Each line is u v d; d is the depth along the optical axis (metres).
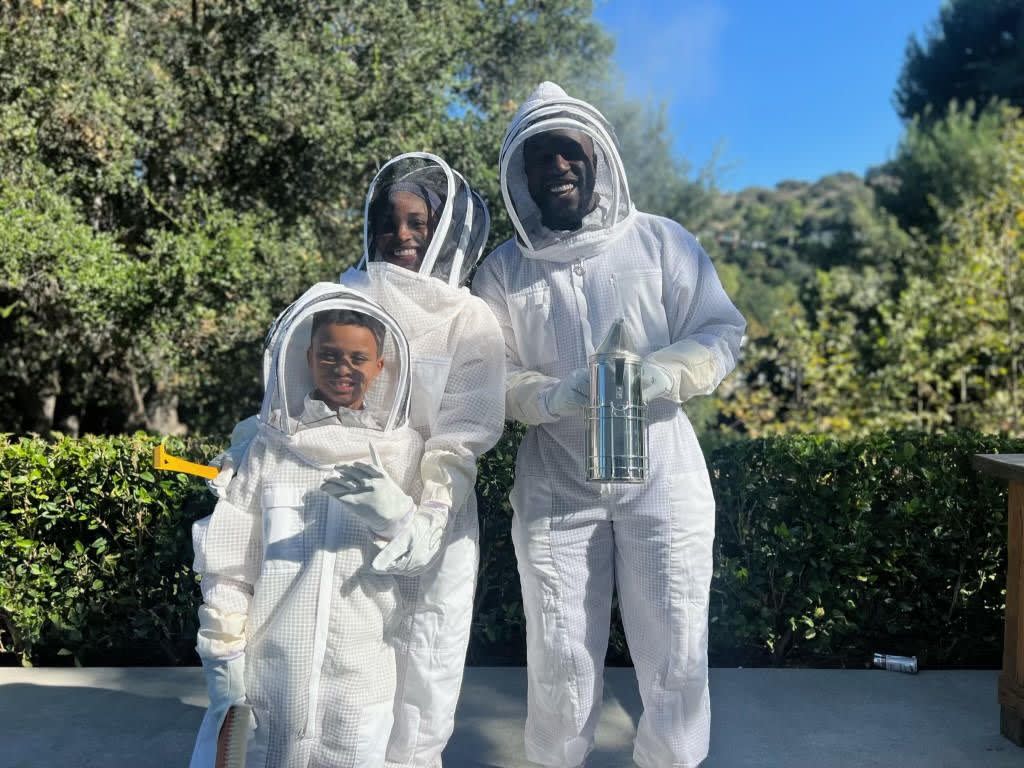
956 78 27.77
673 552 2.48
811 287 12.76
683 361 2.44
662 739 2.50
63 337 8.56
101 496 3.95
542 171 2.49
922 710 3.38
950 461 3.97
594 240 2.53
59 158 7.71
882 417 9.29
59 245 7.00
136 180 7.84
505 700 3.52
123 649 4.09
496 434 2.35
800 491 3.91
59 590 3.97
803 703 3.46
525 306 2.59
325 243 8.99
